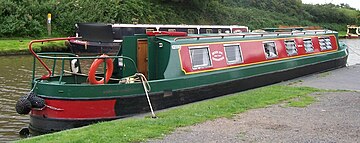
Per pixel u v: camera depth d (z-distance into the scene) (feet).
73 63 41.01
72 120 33.88
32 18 115.75
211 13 168.55
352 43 154.81
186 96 40.04
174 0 153.58
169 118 30.94
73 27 120.67
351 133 27.45
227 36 47.70
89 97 33.99
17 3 116.88
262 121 30.42
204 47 43.57
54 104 34.04
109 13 126.62
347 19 235.40
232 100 38.29
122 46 40.70
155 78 40.91
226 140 25.44
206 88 42.06
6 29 108.99
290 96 40.83
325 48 67.97
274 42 55.26
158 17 142.61
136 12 134.31
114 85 34.76
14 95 47.75
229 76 45.24
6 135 33.91
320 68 65.46
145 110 36.65
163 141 25.12
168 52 40.09
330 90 46.21
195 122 29.73
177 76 40.09
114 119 34.86
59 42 100.94
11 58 84.84
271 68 52.75
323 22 227.61
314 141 25.53
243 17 182.39
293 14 217.56
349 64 85.40
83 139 25.41
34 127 35.14
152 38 40.42
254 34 52.44
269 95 41.19
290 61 57.16
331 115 32.68
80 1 126.82
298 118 31.55
